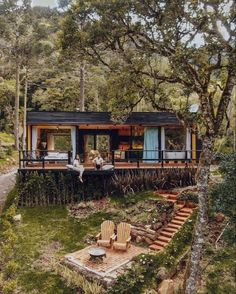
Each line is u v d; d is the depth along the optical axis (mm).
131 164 21359
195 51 11211
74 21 12648
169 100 14156
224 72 13359
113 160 20250
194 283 11492
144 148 22875
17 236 15742
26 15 33500
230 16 10836
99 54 13977
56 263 13758
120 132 24250
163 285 12273
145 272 12922
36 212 17953
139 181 18891
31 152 21844
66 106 37156
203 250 13766
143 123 22047
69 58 14117
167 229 15312
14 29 32594
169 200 16969
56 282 12859
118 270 12930
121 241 14883
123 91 13797
